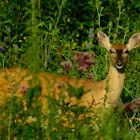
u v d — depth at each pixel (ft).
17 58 42.19
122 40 47.19
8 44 45.24
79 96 23.70
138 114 35.45
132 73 42.42
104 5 59.62
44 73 36.09
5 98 24.99
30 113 25.71
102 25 56.34
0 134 24.30
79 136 24.26
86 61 25.21
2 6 50.70
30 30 25.52
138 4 60.85
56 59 42.27
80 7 56.24
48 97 25.41
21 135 24.63
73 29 53.83
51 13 51.60
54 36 45.34
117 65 34.45
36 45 22.86
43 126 26.18
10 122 23.93
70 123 25.38
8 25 48.57
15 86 25.16
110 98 34.42
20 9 49.93
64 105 25.38
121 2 48.19
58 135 25.30
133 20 60.59
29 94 21.45
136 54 46.01
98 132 25.44
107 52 43.88
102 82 35.14
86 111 25.40
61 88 28.43
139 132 32.65
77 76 26.07
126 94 40.01
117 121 30.63
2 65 41.57
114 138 25.46
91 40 43.60
